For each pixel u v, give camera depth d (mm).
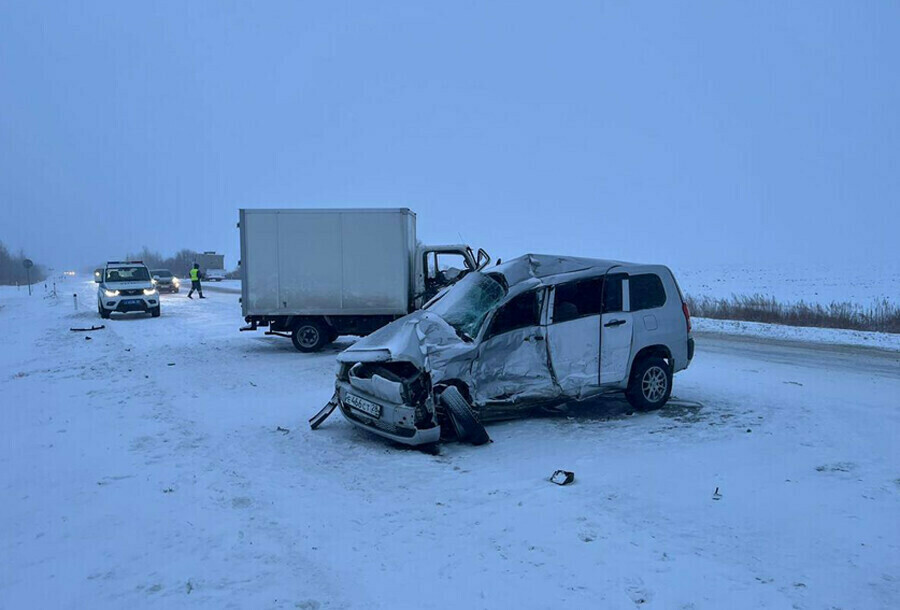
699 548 4145
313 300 14711
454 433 7109
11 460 6477
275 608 3482
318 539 4395
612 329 7801
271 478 5730
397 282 14727
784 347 15492
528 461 6168
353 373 7242
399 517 4789
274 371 12133
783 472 5672
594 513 4766
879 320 20359
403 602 3521
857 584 3662
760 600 3488
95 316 25453
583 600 3506
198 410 8633
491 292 7648
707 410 8133
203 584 3773
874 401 8648
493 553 4125
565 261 8102
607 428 7355
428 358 6832
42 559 4184
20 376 11945
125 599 3623
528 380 7383
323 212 14672
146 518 4828
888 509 4773
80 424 7918
